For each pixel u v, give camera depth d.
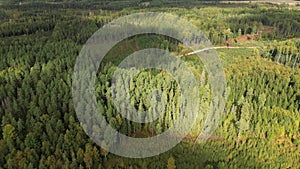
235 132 79.00
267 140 80.31
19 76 90.25
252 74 105.44
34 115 74.00
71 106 74.38
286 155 77.38
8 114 72.50
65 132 70.56
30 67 100.19
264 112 83.56
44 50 111.75
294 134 82.81
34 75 89.19
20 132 70.25
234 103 86.44
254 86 95.25
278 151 78.00
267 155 76.06
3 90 82.25
